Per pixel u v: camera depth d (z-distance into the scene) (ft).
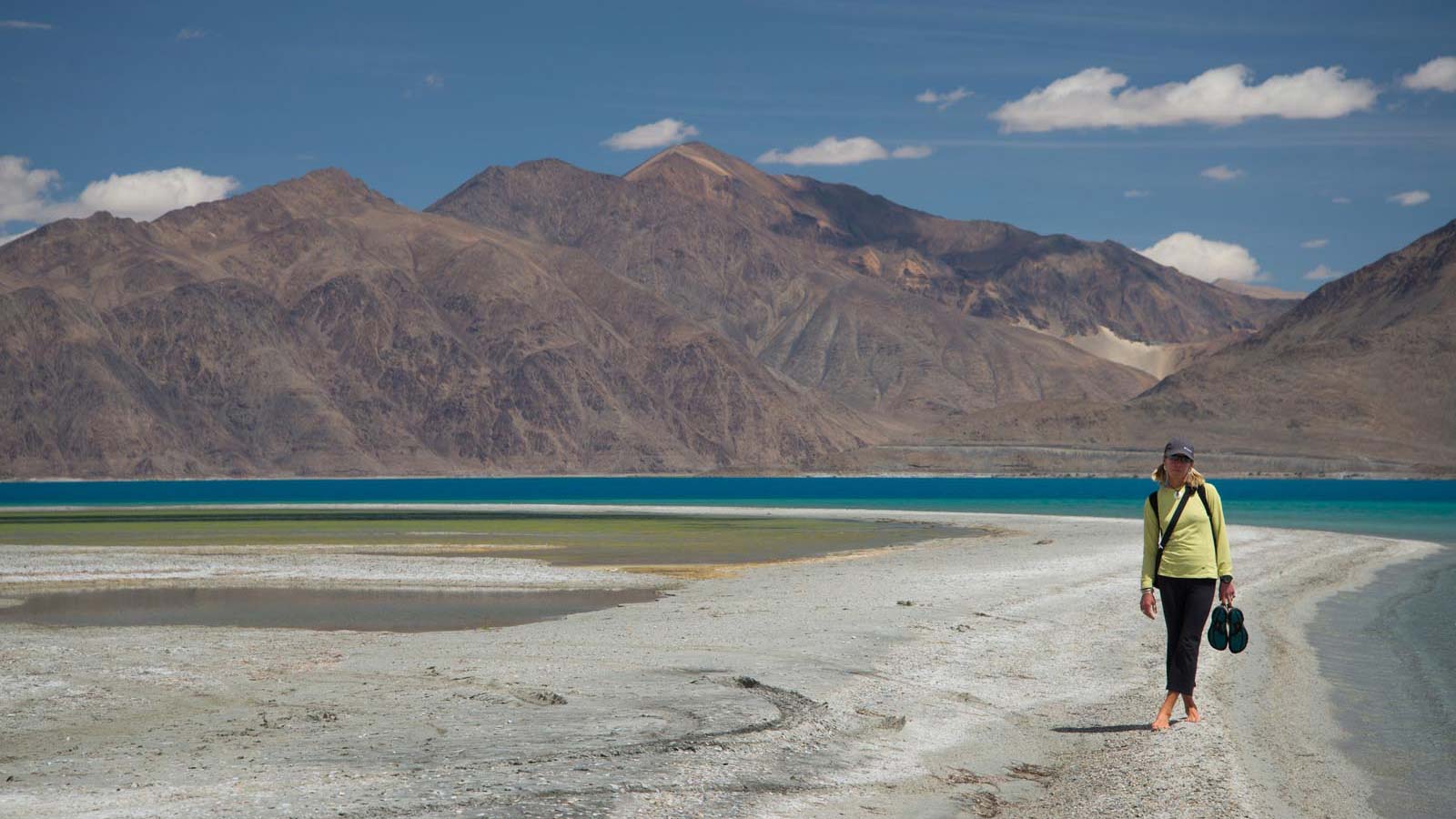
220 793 37.58
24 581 127.85
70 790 38.45
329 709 52.80
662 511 354.54
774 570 138.10
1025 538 207.31
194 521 291.79
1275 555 157.17
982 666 64.13
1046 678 61.11
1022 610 90.27
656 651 69.72
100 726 50.01
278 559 157.89
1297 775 42.42
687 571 137.08
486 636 78.79
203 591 118.01
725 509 377.91
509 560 158.40
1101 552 159.63
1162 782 40.83
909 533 231.71
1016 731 49.19
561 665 64.44
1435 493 574.97
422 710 52.06
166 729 49.11
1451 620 88.43
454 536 220.23
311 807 35.65
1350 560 151.33
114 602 108.06
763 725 47.73
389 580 128.67
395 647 73.46
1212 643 48.03
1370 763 44.42
